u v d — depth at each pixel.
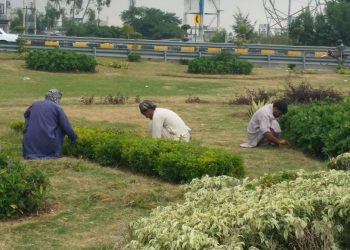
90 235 6.32
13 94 20.33
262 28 54.84
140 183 8.43
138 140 9.38
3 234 6.30
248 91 19.03
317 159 10.59
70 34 56.25
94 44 31.75
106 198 7.61
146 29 66.81
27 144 9.87
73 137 9.91
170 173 8.50
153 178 8.77
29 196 6.85
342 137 10.15
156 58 31.22
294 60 31.38
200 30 45.34
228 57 28.73
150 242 4.17
